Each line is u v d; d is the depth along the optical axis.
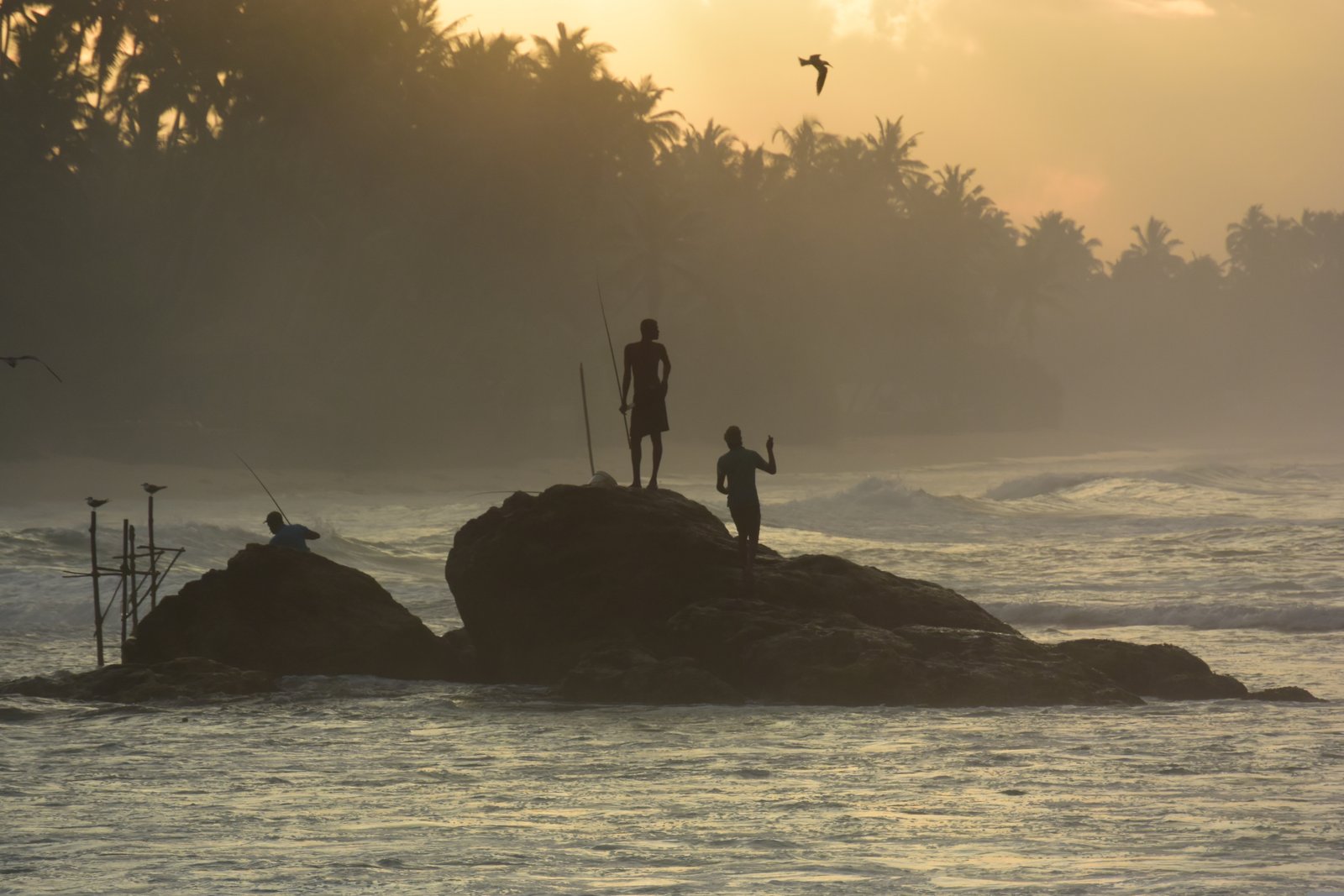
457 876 25.42
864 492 191.88
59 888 24.67
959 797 34.84
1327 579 107.69
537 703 54.75
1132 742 44.44
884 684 54.16
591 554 60.09
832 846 28.44
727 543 60.84
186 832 30.53
